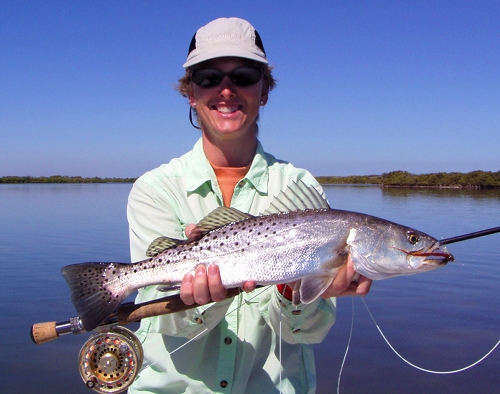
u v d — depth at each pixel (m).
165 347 1.02
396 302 2.69
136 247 1.04
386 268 1.05
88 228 5.57
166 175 1.08
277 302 0.97
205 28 1.07
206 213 1.07
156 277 0.99
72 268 0.96
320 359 2.00
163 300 0.94
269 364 1.02
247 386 1.00
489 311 2.50
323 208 1.08
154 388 1.02
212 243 1.01
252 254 1.00
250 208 1.10
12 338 2.14
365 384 1.80
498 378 1.81
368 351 2.05
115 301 0.97
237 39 1.04
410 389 1.74
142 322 1.07
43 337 0.93
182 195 1.07
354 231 1.04
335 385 1.80
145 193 1.05
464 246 4.18
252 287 0.99
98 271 0.97
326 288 0.99
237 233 1.02
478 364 1.93
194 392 0.99
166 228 1.04
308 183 1.17
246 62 1.04
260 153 1.12
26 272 3.28
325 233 1.03
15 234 5.07
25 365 1.90
